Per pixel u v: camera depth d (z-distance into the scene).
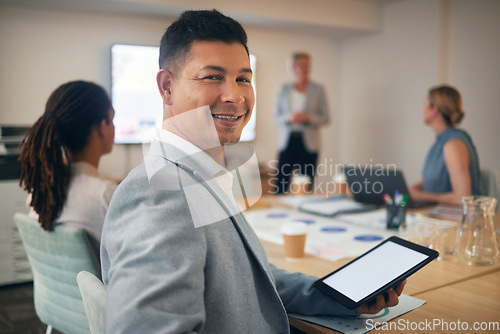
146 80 4.55
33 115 4.18
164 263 0.65
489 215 1.46
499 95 4.37
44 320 1.53
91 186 1.41
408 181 5.23
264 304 0.84
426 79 4.95
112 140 1.53
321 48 5.77
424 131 5.02
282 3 4.70
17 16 4.07
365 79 5.67
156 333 0.61
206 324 0.73
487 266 1.43
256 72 5.30
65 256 1.34
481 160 4.56
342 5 5.10
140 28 4.58
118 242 0.71
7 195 3.21
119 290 0.65
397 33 5.23
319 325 1.02
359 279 1.03
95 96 1.46
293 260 1.52
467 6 4.61
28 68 4.14
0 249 3.20
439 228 1.85
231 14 4.50
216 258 0.74
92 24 4.37
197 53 0.80
